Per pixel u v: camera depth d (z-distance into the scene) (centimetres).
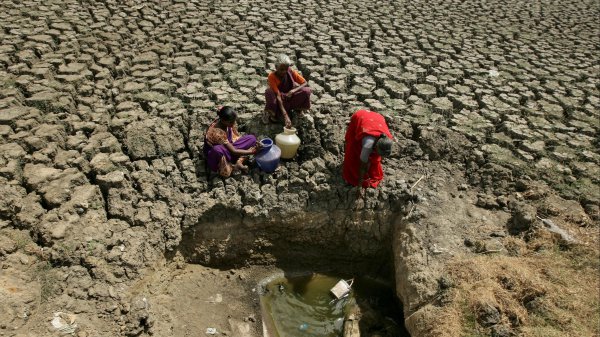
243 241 497
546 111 650
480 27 936
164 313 414
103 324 368
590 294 411
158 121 529
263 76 656
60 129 500
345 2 993
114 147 491
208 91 597
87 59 631
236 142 498
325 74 679
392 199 504
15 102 527
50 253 388
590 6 1172
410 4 1038
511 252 452
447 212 493
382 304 491
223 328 435
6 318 334
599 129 627
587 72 785
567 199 513
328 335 455
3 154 449
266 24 813
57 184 434
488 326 383
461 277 420
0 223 395
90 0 822
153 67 646
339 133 545
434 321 395
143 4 840
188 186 483
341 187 505
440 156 555
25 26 697
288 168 516
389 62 722
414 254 455
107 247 414
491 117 616
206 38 736
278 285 499
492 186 529
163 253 452
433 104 630
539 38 920
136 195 462
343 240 519
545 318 391
